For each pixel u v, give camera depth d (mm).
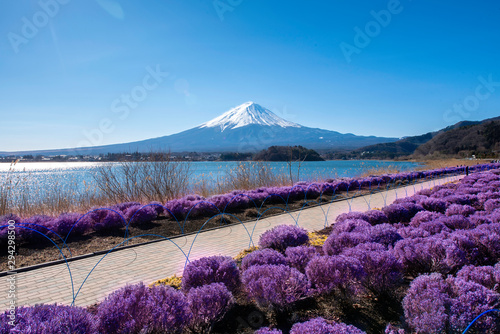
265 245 5125
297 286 3299
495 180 14961
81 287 4156
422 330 2609
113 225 7426
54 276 4602
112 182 10633
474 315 2648
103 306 2607
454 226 5945
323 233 7027
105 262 5258
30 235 6215
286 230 5250
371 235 5074
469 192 11391
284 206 11070
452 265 3971
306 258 4203
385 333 2801
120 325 2475
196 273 3586
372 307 3461
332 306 3484
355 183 16984
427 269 4059
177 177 11930
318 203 11672
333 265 3525
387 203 11859
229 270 3713
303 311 3371
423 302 2754
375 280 3666
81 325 2287
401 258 4188
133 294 2740
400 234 5379
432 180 22578
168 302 2814
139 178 11062
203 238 6816
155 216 8500
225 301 3109
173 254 5688
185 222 8367
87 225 7156
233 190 12352
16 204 8523
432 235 5191
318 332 2439
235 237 6898
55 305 2459
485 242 4492
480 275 3359
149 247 6176
